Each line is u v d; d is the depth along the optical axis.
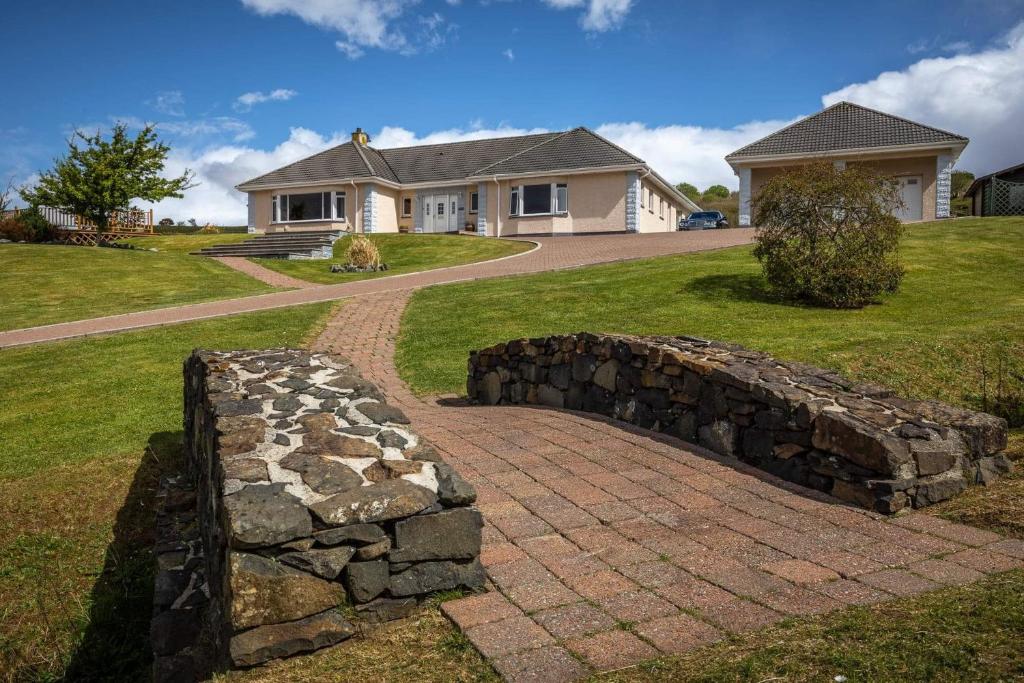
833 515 4.01
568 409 6.96
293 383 4.37
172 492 5.55
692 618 2.81
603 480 4.66
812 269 11.34
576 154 31.59
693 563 3.37
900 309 11.09
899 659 2.34
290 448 3.30
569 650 2.58
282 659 2.64
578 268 17.02
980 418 4.60
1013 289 12.20
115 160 30.03
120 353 10.70
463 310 12.94
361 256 22.09
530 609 2.91
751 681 2.28
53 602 4.55
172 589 3.87
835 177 11.70
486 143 38.06
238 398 4.00
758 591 3.04
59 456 6.87
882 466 4.08
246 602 2.59
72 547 5.18
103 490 6.06
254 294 17.25
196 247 30.97
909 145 25.83
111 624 4.34
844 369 7.66
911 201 26.86
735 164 28.30
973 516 3.87
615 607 2.92
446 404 8.21
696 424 5.50
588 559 3.43
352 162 34.97
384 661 2.59
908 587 3.02
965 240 17.25
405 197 36.88
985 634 2.47
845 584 3.08
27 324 14.03
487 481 4.68
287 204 35.25
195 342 11.27
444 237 30.19
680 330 10.12
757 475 4.76
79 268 20.58
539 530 3.82
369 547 2.83
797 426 4.61
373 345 11.18
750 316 10.83
